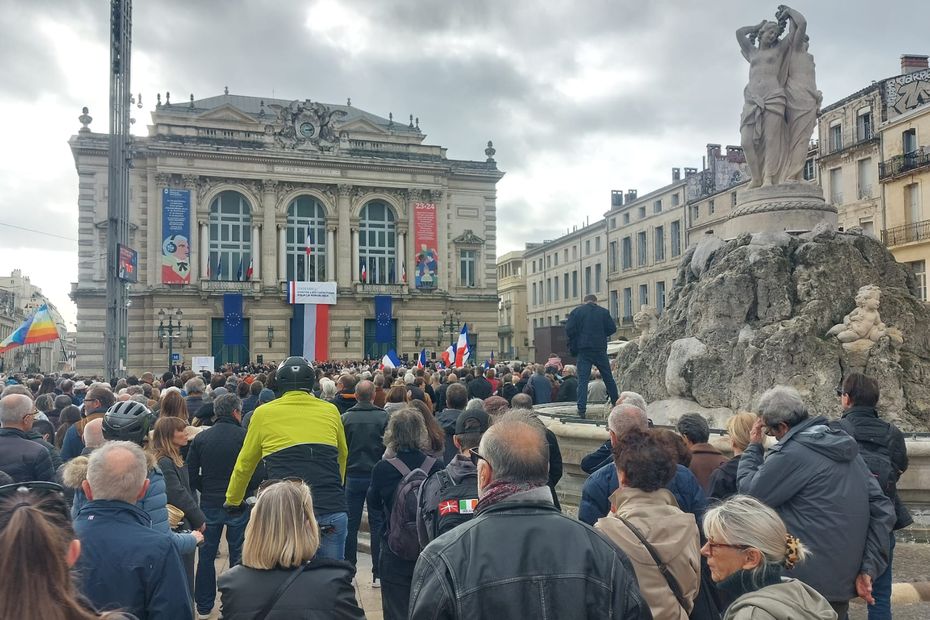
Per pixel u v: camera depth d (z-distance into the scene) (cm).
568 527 351
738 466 570
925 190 3631
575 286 8819
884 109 4012
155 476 600
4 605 256
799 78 1505
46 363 10850
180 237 5281
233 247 5591
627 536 414
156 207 5331
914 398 1248
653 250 6931
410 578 659
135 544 451
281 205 5634
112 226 2712
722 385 1312
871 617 612
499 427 381
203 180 5422
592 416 1497
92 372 5250
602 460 666
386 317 5706
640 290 7188
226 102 6194
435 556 346
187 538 571
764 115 1496
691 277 1589
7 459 735
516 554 338
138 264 5347
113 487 467
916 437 980
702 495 534
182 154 5306
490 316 6209
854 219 4172
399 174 5897
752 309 1361
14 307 12394
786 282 1350
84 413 973
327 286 5350
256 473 861
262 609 410
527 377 2161
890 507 526
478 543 343
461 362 2830
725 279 1377
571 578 332
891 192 3869
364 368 2973
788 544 372
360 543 1138
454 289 6144
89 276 5269
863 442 631
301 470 712
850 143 4234
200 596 852
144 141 5281
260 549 421
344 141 5778
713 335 1366
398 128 6469
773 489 514
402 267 5922
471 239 6172
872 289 1263
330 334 5703
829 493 505
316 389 1380
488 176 6253
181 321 5312
